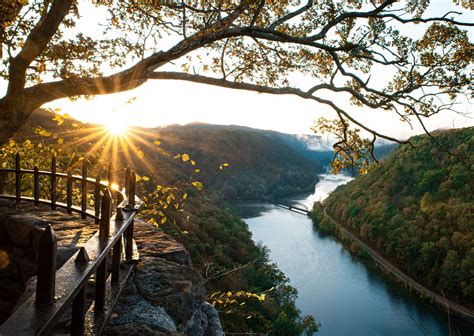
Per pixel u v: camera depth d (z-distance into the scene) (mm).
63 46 5535
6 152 6457
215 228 60688
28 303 1264
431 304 63000
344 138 7031
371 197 113562
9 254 4332
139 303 2900
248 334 6652
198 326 3379
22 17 5160
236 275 44281
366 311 58750
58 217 4695
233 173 178000
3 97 4738
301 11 5855
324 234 102625
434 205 93312
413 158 118438
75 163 5695
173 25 5945
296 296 55656
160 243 4129
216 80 5750
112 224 2488
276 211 135000
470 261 66125
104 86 5160
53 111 5445
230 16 5305
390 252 84125
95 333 2082
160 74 5605
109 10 5809
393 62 6242
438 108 6598
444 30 6000
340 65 6098
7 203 5508
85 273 1550
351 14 5773
